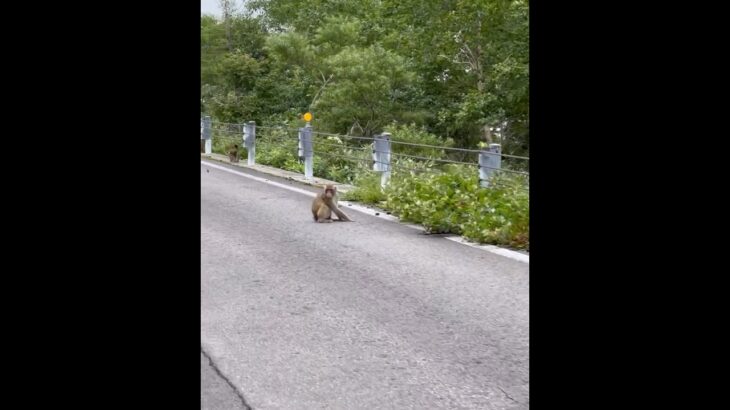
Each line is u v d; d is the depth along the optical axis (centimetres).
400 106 2939
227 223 1098
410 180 1212
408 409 394
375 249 888
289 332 545
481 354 492
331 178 1820
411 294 662
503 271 759
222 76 3475
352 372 456
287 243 931
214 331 548
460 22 2647
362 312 602
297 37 3369
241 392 421
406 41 2903
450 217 1011
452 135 2967
